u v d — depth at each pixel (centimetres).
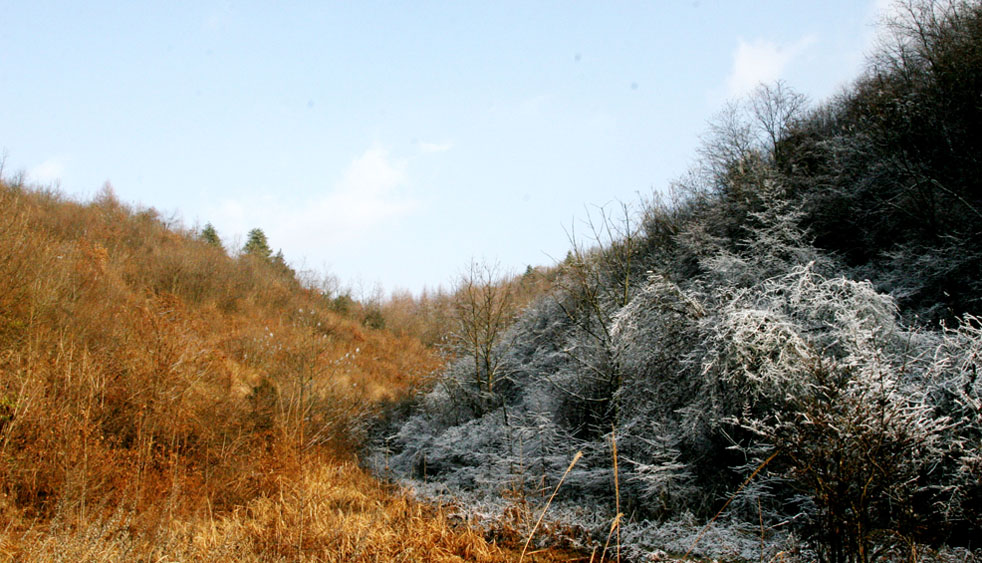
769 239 949
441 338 1920
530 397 1232
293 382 1252
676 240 1181
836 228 1077
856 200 1059
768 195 1024
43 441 664
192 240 2953
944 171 965
